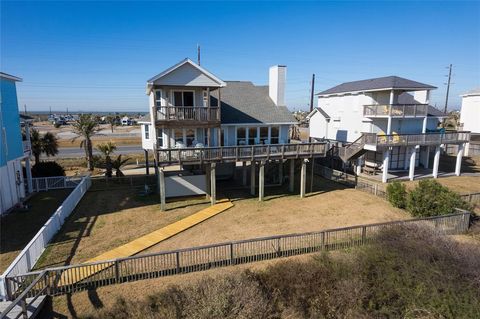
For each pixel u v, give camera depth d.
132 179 24.95
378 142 23.92
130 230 15.06
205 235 14.61
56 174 23.69
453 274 9.73
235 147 19.20
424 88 25.36
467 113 36.81
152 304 9.03
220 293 9.14
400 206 18.56
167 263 11.30
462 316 8.76
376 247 11.43
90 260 11.91
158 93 19.94
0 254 12.46
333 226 15.79
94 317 8.57
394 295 9.71
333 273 10.38
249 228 15.49
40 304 8.84
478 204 18.80
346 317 9.17
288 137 23.97
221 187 23.75
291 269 10.45
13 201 18.41
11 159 18.19
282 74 24.48
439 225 14.50
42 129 72.31
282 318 9.16
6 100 17.83
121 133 67.12
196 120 19.28
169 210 18.20
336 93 31.73
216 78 19.09
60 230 14.99
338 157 28.50
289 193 22.23
